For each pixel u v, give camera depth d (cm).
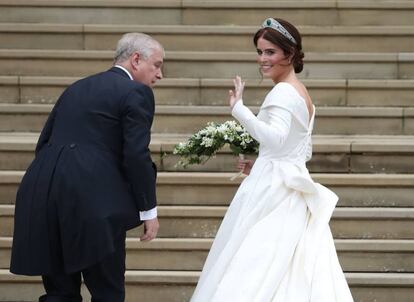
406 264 1075
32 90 1359
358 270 1076
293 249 845
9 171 1184
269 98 859
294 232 849
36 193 848
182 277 1041
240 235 852
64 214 835
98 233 828
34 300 1056
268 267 834
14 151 1194
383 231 1108
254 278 828
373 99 1346
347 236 1108
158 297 1045
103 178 838
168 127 1298
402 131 1302
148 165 841
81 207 832
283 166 866
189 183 1148
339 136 1295
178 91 1348
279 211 855
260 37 877
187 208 1113
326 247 852
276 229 848
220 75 1394
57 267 855
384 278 1039
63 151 848
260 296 822
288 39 870
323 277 834
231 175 1155
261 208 857
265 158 879
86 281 870
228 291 826
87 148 845
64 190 837
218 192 1151
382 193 1146
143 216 853
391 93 1345
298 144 875
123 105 846
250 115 841
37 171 855
